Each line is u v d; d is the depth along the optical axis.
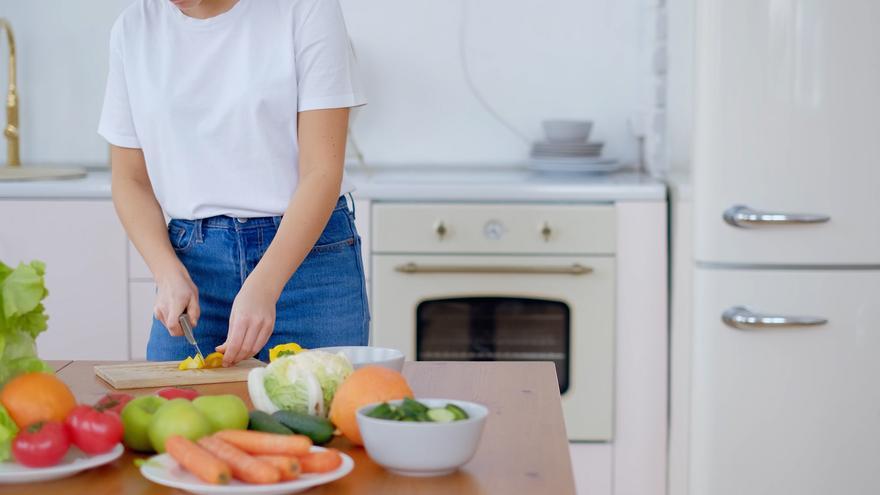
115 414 1.04
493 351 2.90
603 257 2.85
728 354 2.63
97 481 0.99
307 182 1.67
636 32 3.36
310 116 1.70
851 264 2.60
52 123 3.44
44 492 0.96
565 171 3.16
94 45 3.41
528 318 2.89
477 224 2.84
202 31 1.72
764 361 2.62
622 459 2.90
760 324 2.59
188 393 1.18
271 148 1.74
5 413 1.01
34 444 0.98
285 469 0.94
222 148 1.74
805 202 2.59
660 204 2.84
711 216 2.61
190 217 1.79
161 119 1.75
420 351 2.90
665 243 2.86
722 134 2.59
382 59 3.39
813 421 2.63
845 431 2.62
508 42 3.38
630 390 2.89
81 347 2.95
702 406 2.64
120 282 2.93
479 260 2.85
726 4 2.56
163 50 1.75
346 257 1.85
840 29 2.54
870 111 2.56
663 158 3.06
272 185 1.76
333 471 0.98
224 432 1.00
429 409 1.05
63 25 3.40
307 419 1.09
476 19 3.38
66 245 2.91
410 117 3.41
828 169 2.57
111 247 2.92
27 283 1.08
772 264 2.61
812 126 2.57
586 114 3.40
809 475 2.63
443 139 3.42
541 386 1.38
